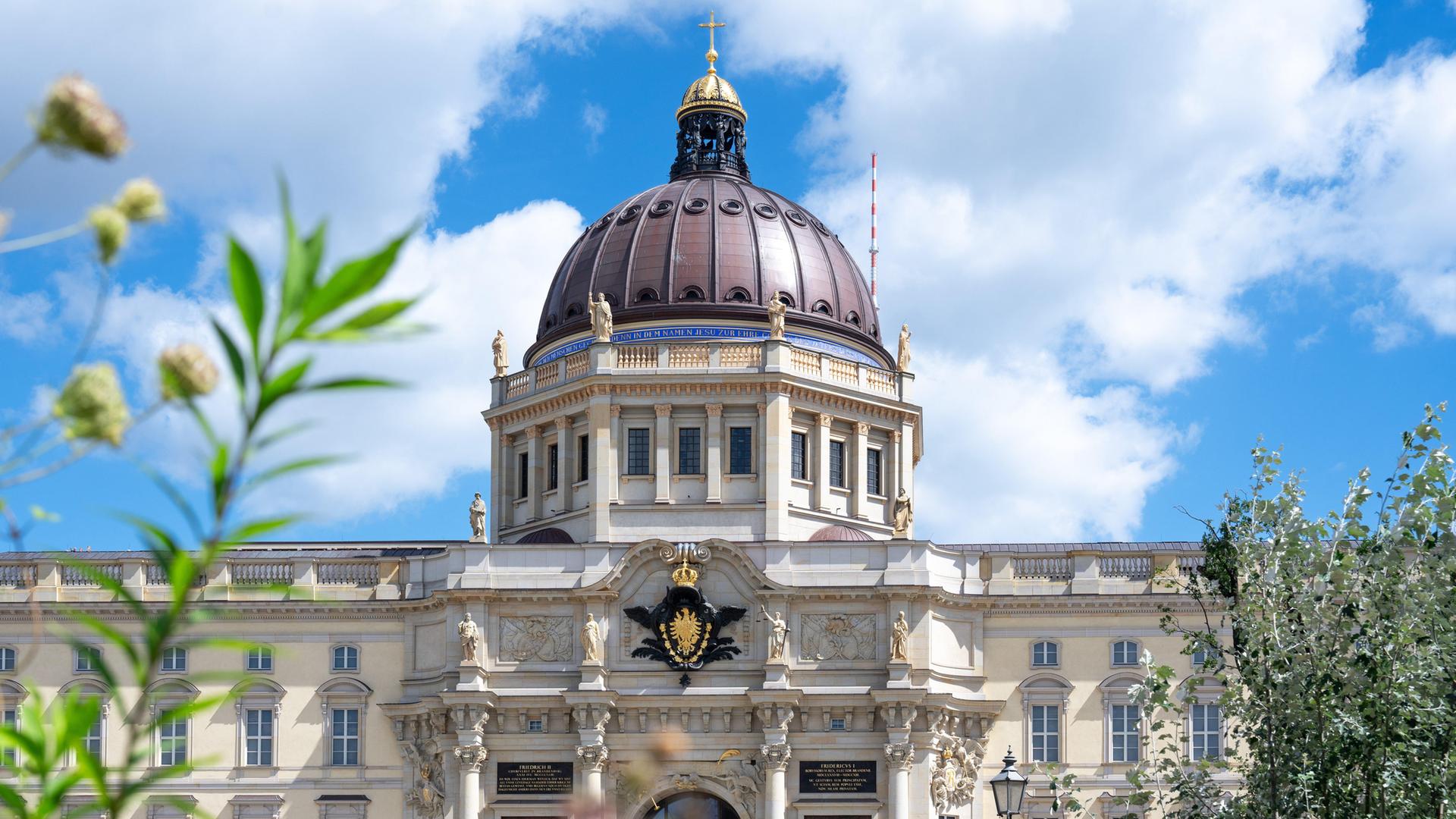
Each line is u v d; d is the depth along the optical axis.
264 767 93.50
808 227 110.25
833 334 105.50
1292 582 48.66
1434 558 47.25
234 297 10.52
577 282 107.75
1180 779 51.00
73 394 11.75
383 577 95.81
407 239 10.76
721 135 114.94
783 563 92.81
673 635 91.81
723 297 104.38
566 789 91.12
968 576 95.31
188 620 13.24
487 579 92.94
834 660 91.75
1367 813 46.47
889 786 90.00
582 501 100.44
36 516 12.88
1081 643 93.88
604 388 99.25
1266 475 50.78
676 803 92.75
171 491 10.94
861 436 103.62
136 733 12.77
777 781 89.94
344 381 11.08
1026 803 92.19
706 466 99.38
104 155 11.17
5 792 13.01
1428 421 47.41
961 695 92.62
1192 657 92.88
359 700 94.25
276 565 95.44
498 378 105.94
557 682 91.88
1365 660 46.75
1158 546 96.75
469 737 90.62
